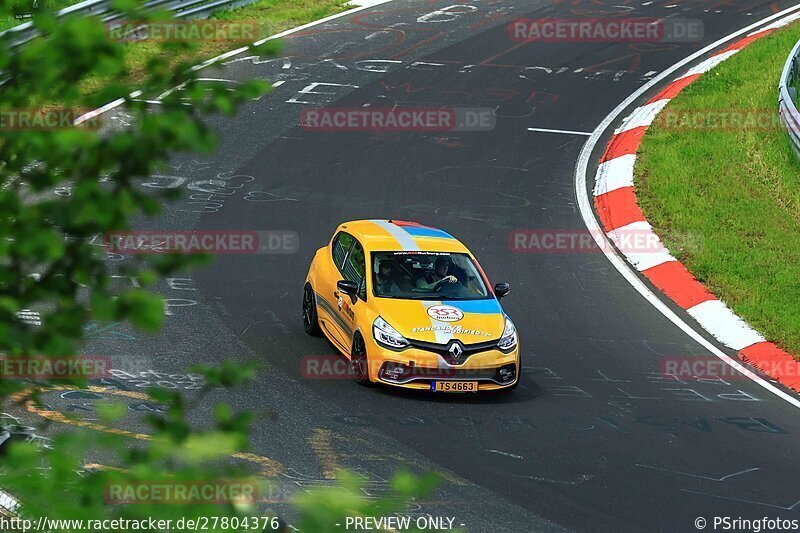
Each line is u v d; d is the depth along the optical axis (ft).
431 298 90.12
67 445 17.08
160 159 18.29
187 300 103.60
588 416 81.97
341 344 91.50
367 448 72.23
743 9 245.24
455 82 191.21
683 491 68.54
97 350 87.97
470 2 245.86
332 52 203.92
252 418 18.06
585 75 197.57
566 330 102.53
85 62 17.85
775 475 72.33
